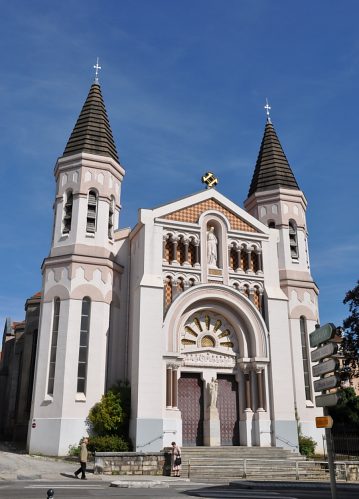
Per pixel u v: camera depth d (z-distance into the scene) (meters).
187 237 34.78
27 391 43.97
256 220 37.28
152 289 32.19
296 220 41.16
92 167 36.88
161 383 30.45
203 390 32.97
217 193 36.84
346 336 39.81
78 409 30.94
